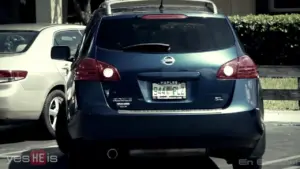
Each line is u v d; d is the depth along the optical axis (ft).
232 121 34.96
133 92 35.09
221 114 34.86
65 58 48.32
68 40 60.85
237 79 35.63
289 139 57.06
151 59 35.35
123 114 34.63
